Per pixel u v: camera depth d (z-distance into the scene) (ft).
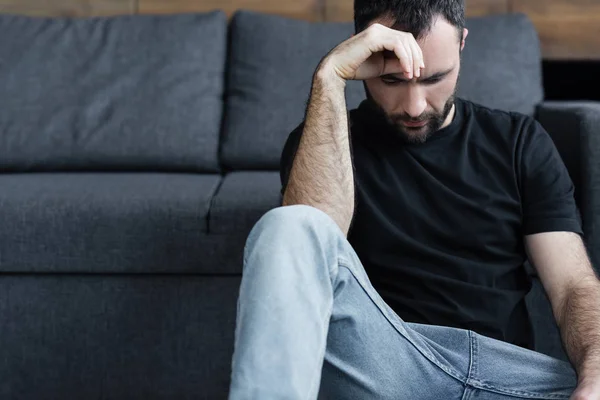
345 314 3.15
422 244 3.92
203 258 5.28
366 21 4.14
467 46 6.98
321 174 3.85
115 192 5.51
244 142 6.77
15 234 5.35
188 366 5.39
